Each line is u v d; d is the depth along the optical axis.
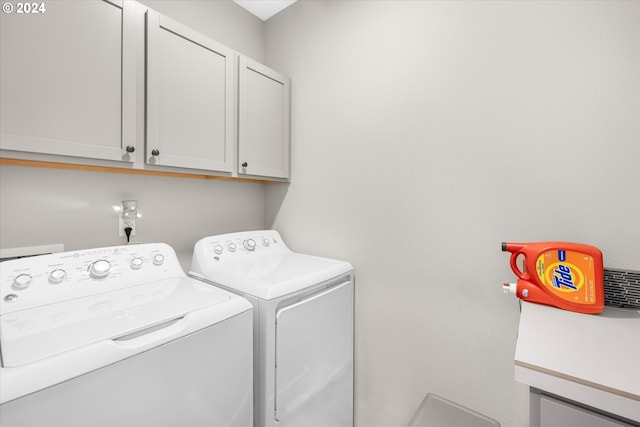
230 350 1.00
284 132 1.94
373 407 1.65
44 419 0.62
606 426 0.57
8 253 1.12
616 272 1.00
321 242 1.87
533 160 1.17
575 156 1.08
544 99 1.14
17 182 1.15
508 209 1.23
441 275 1.41
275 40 2.11
